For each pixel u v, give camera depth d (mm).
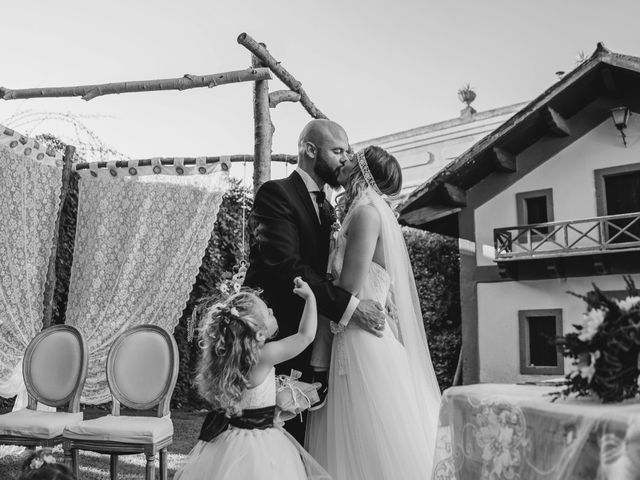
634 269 6863
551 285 7359
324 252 2809
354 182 2666
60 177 5156
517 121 7289
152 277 5039
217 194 5043
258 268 2719
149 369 3658
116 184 5191
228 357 2348
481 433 1657
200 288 7402
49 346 3871
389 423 2342
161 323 4980
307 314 2406
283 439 2369
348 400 2416
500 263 7555
